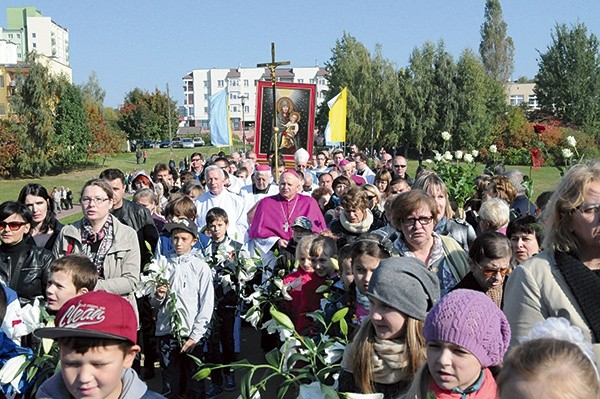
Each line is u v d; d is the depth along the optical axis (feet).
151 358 19.94
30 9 464.65
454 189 26.96
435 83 165.68
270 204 23.98
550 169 110.22
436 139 165.27
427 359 7.95
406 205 13.02
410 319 8.93
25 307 12.12
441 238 13.46
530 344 6.02
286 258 19.60
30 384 11.18
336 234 18.71
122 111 267.39
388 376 8.91
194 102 405.80
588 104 193.98
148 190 24.48
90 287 13.05
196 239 17.26
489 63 252.01
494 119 166.71
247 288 19.12
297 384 9.42
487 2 253.65
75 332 7.41
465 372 7.62
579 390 5.59
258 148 52.24
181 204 18.83
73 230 16.72
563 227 8.79
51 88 154.20
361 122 172.45
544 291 8.61
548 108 203.21
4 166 150.10
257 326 17.40
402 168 32.65
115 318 7.64
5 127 151.23
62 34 499.10
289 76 382.63
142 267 19.85
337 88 176.55
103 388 7.63
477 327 7.60
